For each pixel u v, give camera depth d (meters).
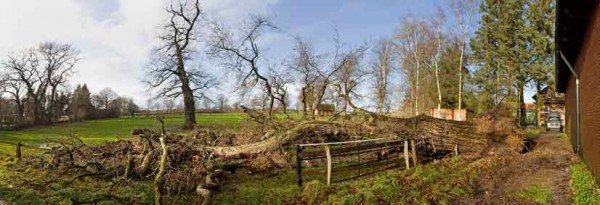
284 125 15.93
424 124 15.96
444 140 15.47
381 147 12.78
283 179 11.38
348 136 15.63
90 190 9.86
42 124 37.19
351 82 22.36
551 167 11.83
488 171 11.72
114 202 8.86
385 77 36.78
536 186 9.49
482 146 16.05
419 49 38.53
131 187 10.02
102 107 49.72
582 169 10.77
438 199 8.77
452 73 39.44
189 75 32.44
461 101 37.91
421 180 10.52
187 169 10.16
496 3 35.28
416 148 14.12
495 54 35.12
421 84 40.69
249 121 17.52
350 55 22.58
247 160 12.88
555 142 18.56
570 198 8.29
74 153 13.03
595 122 8.80
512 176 10.88
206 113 35.72
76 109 42.22
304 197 9.30
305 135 15.09
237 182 11.12
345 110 19.25
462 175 11.16
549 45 31.83
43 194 9.51
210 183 9.71
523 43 33.66
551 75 32.19
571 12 9.87
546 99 36.12
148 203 8.73
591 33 8.96
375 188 9.56
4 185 10.33
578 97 12.89
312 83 22.34
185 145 11.89
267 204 9.04
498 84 34.94
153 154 11.14
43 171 12.13
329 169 10.41
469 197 8.95
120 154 12.42
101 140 21.59
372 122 15.86
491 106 35.19
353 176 11.38
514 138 16.14
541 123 34.81
